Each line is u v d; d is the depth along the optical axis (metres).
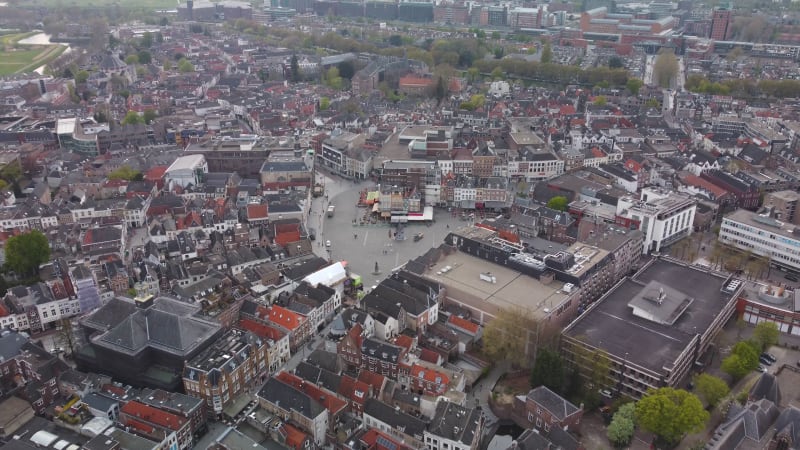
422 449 198.62
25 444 190.00
